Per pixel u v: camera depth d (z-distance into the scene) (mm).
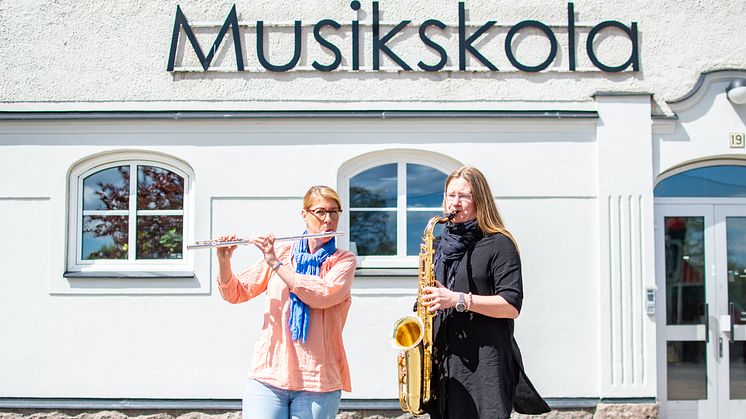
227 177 5793
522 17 5902
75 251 5855
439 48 5844
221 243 3518
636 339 5754
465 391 3225
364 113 5773
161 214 5891
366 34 5867
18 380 5699
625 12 5926
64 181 5781
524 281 5801
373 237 5949
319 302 3418
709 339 6027
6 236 5762
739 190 6070
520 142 5840
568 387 5758
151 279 5734
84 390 5695
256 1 5859
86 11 5844
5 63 5812
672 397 6016
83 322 5719
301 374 3416
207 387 5703
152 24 5855
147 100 5828
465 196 3412
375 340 5738
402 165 5930
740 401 6020
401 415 5680
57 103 5812
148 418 5656
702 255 6062
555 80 5887
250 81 5844
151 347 5711
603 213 5785
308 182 5801
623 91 5859
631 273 5781
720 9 5945
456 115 5762
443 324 3361
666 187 6039
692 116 5902
